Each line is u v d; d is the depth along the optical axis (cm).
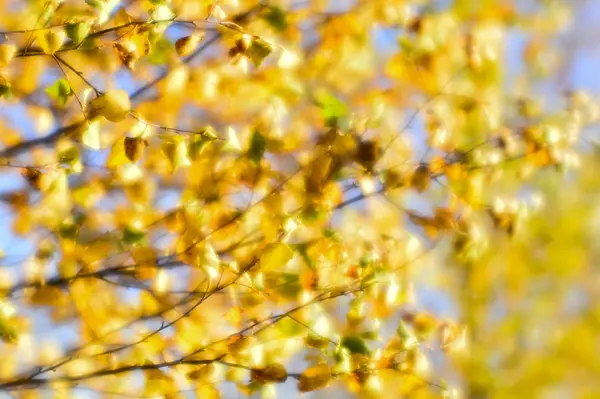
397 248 182
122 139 171
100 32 172
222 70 182
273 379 175
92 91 175
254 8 183
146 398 177
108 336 178
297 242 179
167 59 179
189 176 175
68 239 173
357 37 191
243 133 177
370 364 177
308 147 184
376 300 181
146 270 175
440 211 183
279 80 185
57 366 175
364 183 179
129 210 177
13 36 173
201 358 177
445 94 190
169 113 182
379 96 192
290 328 176
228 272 176
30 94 175
